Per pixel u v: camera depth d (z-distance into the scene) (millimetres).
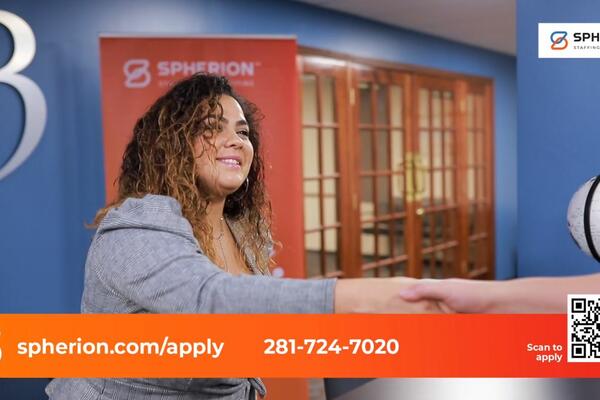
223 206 1097
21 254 2469
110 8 2631
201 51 2504
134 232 700
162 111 928
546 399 950
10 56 2391
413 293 466
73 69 2543
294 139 2613
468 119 4773
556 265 1732
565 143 1684
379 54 3850
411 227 4203
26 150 2422
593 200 772
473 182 4883
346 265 3703
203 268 620
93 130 2611
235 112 944
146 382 887
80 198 2600
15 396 2158
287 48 2586
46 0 2455
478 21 3836
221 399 947
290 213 2631
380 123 3965
